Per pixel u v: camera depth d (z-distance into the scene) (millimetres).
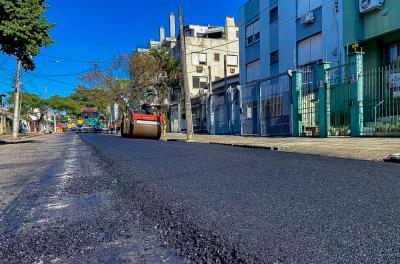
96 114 60562
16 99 34812
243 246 2641
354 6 17000
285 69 22938
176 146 13297
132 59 43938
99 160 8734
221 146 13266
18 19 17609
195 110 32094
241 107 21938
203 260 2443
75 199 4496
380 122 13055
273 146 11289
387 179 5152
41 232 3195
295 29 21875
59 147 15281
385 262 2316
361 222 3146
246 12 27750
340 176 5473
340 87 14633
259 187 4754
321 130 15023
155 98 44375
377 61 16438
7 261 2553
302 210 3570
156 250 2666
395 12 15297
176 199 4195
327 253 2475
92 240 2934
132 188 4984
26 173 7004
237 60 50094
